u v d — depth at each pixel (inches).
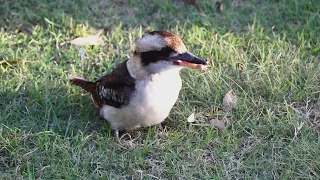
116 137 373.4
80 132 373.4
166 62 334.3
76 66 430.6
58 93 405.1
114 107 357.7
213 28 458.9
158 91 344.2
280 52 430.6
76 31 460.1
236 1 486.6
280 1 482.9
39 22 474.0
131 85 345.7
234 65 422.6
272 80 410.9
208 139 369.1
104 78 368.5
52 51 446.0
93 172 349.7
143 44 335.6
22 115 392.5
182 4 487.2
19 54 439.5
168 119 387.9
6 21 472.1
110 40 453.7
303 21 465.7
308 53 434.9
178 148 365.1
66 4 487.2
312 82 406.0
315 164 348.2
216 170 351.6
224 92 403.9
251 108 390.9
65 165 354.3
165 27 467.5
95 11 480.1
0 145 365.4
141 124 363.9
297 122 376.5
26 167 354.9
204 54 434.0
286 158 354.3
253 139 371.2
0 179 347.3
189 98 402.3
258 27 454.3
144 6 486.3
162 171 350.3
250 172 350.3
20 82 412.2
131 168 351.6
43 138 367.6
